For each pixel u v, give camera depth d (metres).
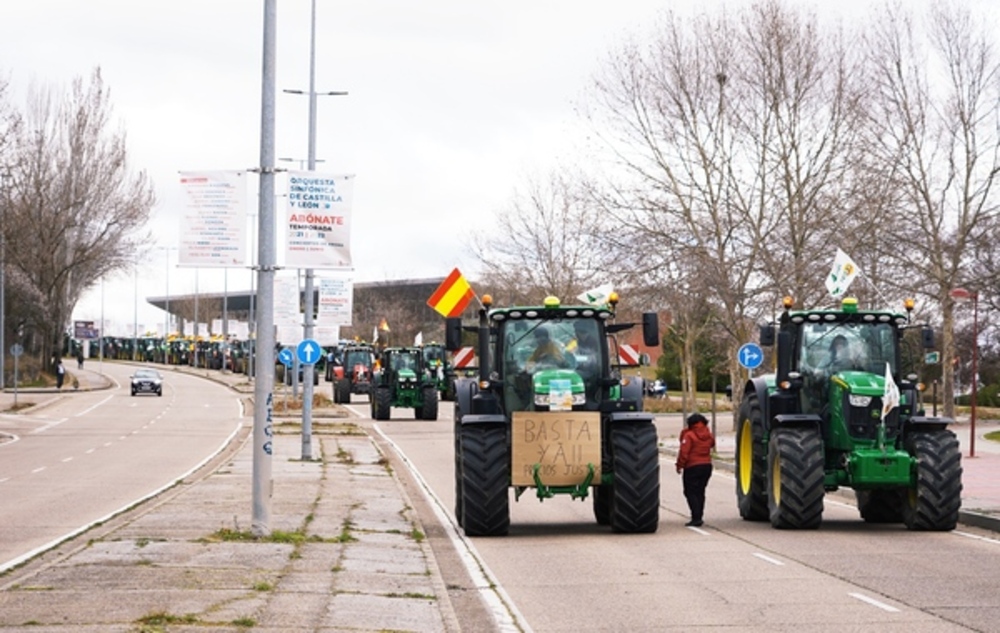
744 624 11.44
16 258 88.75
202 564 14.03
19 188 86.94
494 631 11.24
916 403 19.89
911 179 52.81
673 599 12.89
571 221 97.12
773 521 19.53
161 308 181.50
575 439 18.86
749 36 42.94
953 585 13.54
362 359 78.44
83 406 73.31
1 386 86.31
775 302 41.50
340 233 17.92
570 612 12.20
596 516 20.61
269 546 15.80
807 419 19.34
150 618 10.55
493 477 18.66
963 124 56.16
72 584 12.49
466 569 15.30
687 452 19.86
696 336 48.50
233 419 62.09
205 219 17.00
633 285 43.62
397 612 11.43
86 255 92.50
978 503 22.09
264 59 17.17
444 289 22.77
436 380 59.88
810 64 42.41
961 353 72.88
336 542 16.45
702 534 18.89
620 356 21.12
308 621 10.73
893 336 20.16
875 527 19.86
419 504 24.20
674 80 43.53
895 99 53.03
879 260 52.34
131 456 38.62
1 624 10.30
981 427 55.56
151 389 85.81
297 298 41.31
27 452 40.97
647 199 43.56
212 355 128.62
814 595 13.00
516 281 63.12
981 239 57.25
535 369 19.56
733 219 43.34
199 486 25.45
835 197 42.66
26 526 19.80
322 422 56.94
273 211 17.17
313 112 40.53
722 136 43.22
